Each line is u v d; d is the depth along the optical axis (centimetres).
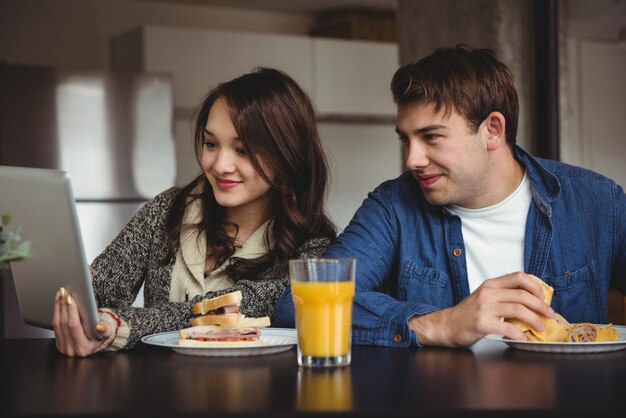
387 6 614
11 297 445
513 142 184
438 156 171
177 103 542
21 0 556
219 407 96
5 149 457
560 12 352
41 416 93
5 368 131
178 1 590
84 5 569
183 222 203
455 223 186
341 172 614
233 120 187
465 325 145
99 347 146
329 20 620
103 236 474
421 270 187
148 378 118
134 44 547
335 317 126
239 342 145
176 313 169
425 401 98
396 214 190
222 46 554
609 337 145
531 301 144
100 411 95
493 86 172
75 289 141
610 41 323
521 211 185
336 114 591
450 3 387
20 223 145
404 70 171
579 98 340
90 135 473
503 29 360
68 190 135
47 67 464
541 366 125
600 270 186
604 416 94
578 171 190
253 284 188
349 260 127
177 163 556
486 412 94
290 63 575
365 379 115
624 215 186
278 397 102
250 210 202
